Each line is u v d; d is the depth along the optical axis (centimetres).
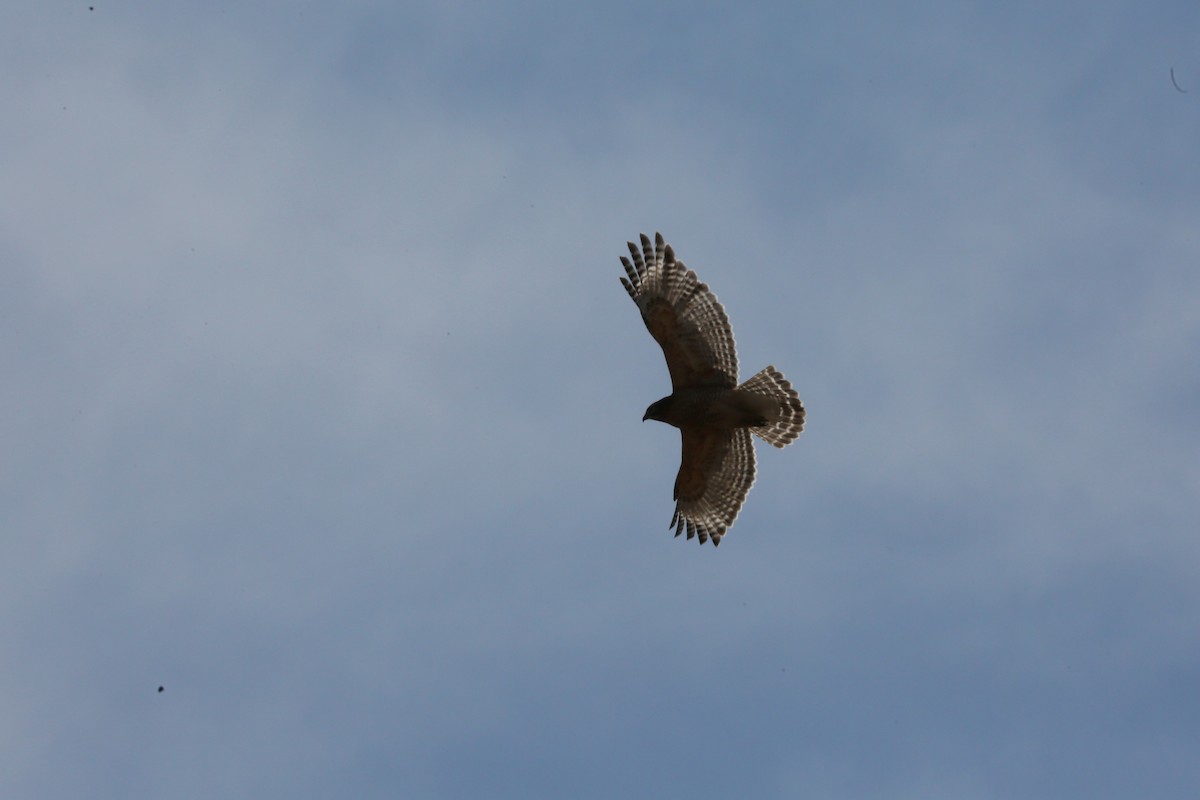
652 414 1980
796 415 1956
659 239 1925
